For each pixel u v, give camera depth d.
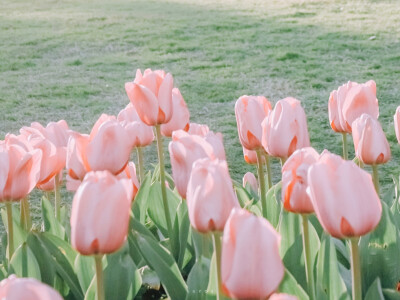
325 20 13.10
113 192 1.44
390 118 7.05
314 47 10.89
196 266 1.97
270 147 2.22
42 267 2.13
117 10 15.13
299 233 2.12
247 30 12.46
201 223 1.53
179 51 11.13
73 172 2.07
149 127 2.76
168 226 2.45
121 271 2.08
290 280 1.79
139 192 2.57
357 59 10.05
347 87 2.60
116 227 1.46
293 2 15.14
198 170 1.51
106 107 8.16
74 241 1.47
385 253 2.15
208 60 10.45
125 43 11.78
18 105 8.29
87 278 2.11
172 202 2.62
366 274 2.16
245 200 2.59
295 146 2.19
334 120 2.71
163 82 2.25
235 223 1.25
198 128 2.75
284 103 2.17
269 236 1.23
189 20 13.63
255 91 8.62
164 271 2.01
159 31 12.57
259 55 10.59
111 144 2.00
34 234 2.15
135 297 2.29
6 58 10.95
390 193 2.73
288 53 10.48
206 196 1.51
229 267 1.26
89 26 13.28
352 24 12.58
